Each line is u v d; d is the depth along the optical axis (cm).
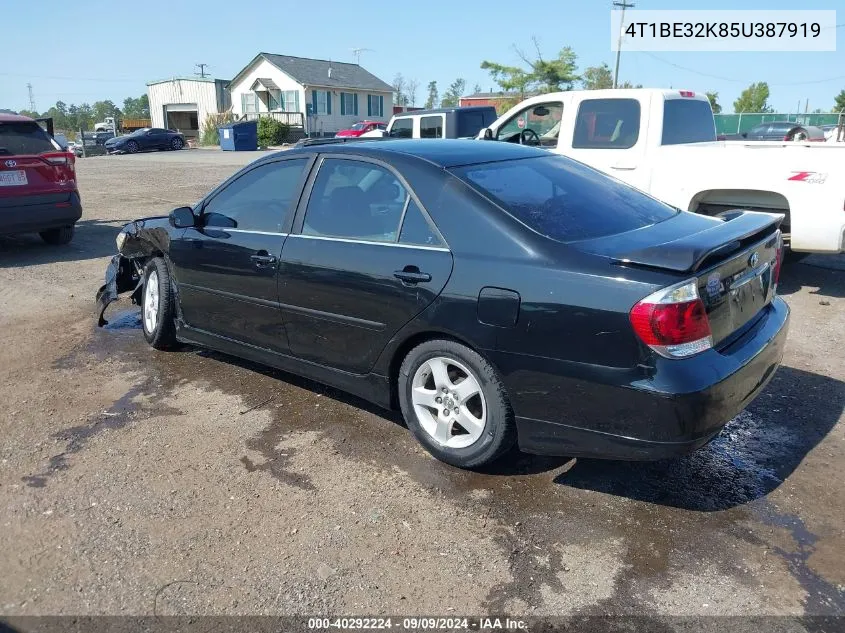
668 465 366
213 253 464
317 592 278
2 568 294
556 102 827
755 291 348
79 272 828
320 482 355
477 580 283
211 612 268
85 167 2514
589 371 301
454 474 360
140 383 486
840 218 616
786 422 412
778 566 287
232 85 4881
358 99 4916
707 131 833
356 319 382
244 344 465
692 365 291
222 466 372
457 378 359
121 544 308
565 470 363
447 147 409
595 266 304
